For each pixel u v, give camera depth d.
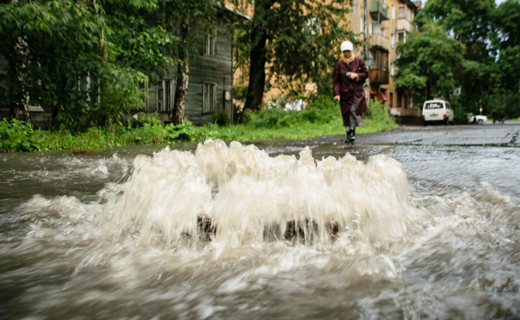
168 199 1.54
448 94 39.72
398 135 11.67
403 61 39.94
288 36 19.52
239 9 19.53
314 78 21.16
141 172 1.71
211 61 21.77
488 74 39.38
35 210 2.04
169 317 0.90
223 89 22.97
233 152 2.37
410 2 47.72
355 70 7.83
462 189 2.50
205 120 21.48
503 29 39.12
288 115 18.00
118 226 1.65
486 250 1.33
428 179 2.97
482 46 41.09
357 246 1.37
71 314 0.92
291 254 1.31
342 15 20.59
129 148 7.50
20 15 7.53
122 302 0.98
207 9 14.88
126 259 1.29
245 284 1.08
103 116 9.74
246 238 1.46
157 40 10.50
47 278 1.15
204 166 2.33
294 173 1.52
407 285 1.05
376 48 36.12
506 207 1.86
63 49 9.02
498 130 15.47
